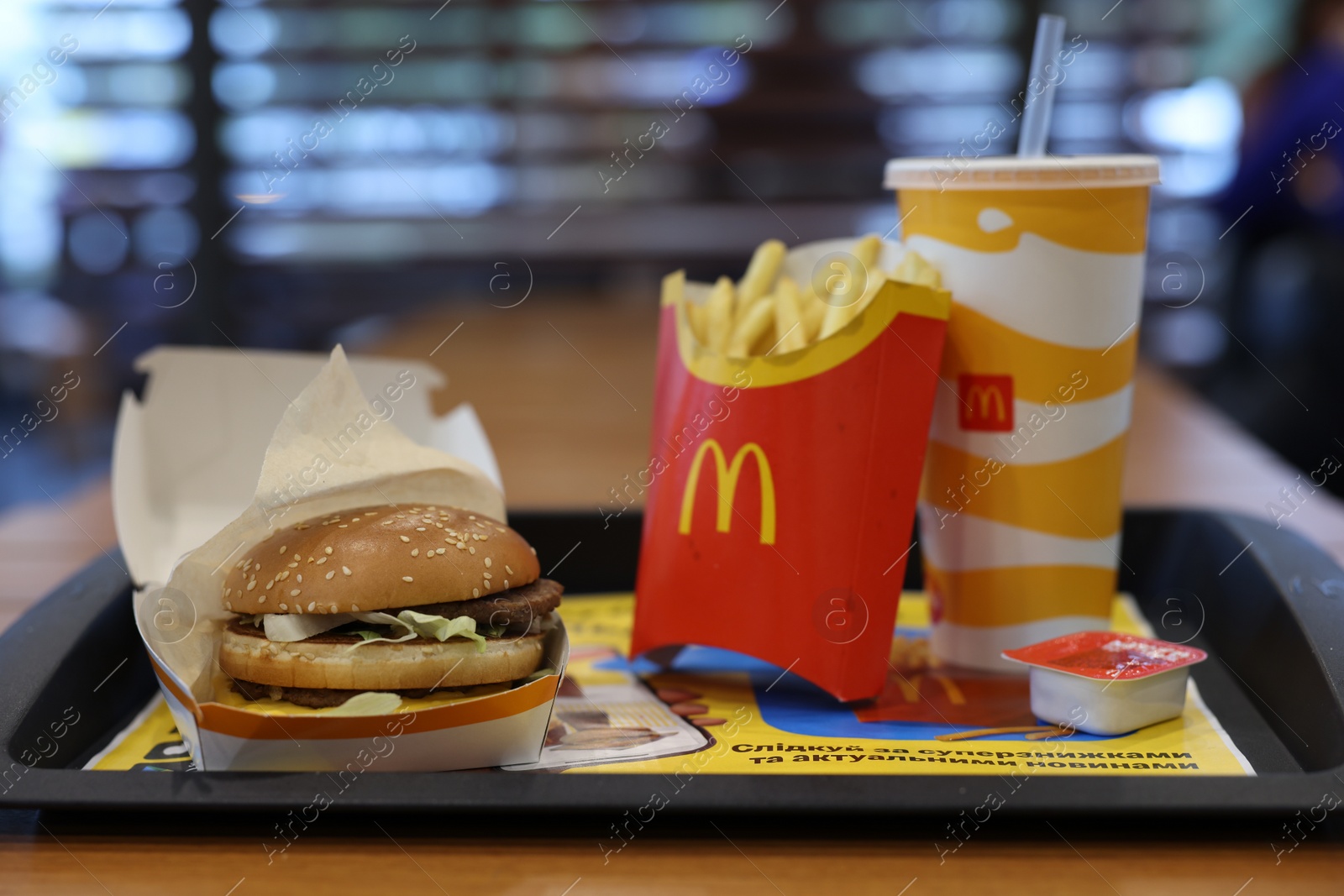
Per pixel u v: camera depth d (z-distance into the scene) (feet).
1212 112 13.58
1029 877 2.56
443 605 3.09
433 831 2.80
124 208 13.75
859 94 14.79
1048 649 3.62
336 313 15.02
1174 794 2.71
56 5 12.89
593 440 7.76
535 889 2.51
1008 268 3.70
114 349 14.23
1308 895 2.47
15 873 2.60
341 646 3.00
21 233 13.92
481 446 4.15
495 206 15.17
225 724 2.85
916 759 3.18
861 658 3.57
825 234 15.35
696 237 15.47
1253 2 11.65
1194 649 3.55
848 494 3.54
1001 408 3.78
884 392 3.52
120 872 2.61
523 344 11.96
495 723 3.00
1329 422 10.21
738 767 3.12
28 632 3.55
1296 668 3.38
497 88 14.69
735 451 3.65
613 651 4.23
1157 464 7.13
